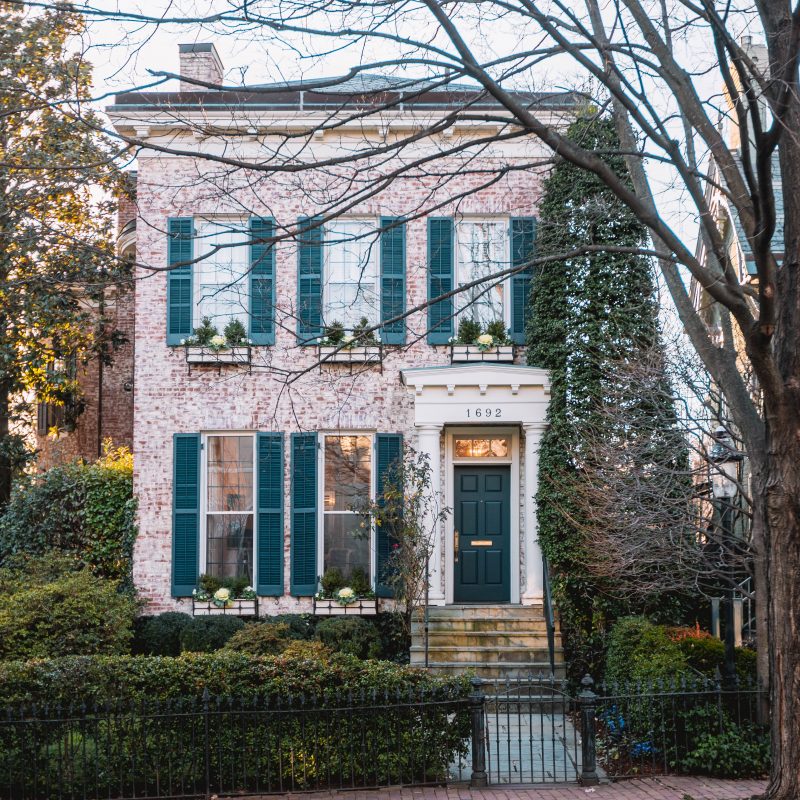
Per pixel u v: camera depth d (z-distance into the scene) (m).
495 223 17.88
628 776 10.81
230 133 8.73
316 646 11.95
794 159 8.66
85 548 17.78
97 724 10.13
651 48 8.95
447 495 17.70
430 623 16.12
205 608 16.91
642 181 10.07
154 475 17.55
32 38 16.19
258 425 17.58
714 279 8.20
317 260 17.66
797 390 8.52
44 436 22.83
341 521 17.56
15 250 16.77
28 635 13.98
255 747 10.48
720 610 15.46
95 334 20.39
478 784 10.52
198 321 17.75
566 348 16.16
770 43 8.48
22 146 16.61
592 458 15.06
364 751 10.51
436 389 16.80
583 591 15.66
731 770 10.62
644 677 11.69
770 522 8.62
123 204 21.03
